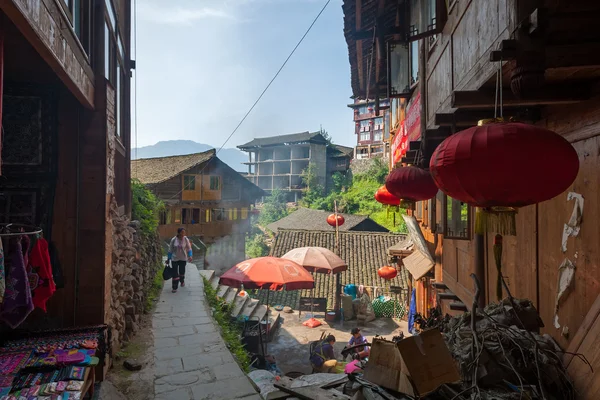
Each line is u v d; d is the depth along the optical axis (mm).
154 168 23906
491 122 2322
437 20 4805
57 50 3248
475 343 3039
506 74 2793
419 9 6078
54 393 3242
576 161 2072
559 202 3506
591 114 2959
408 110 8305
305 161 45000
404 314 14656
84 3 4590
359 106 47250
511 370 2984
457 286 6617
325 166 44719
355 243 18328
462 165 2137
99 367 4531
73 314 4836
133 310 6793
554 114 3555
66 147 4871
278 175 45000
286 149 46250
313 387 3922
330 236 18844
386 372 3242
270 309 14164
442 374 2973
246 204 26953
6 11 2291
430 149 5047
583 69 2465
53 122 4816
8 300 3406
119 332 5973
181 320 7539
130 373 5207
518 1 2422
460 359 3137
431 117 5582
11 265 3449
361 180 40438
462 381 3045
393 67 7270
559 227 3508
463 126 4121
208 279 11914
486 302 5223
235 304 10898
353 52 9109
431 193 4645
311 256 12383
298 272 9703
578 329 3135
